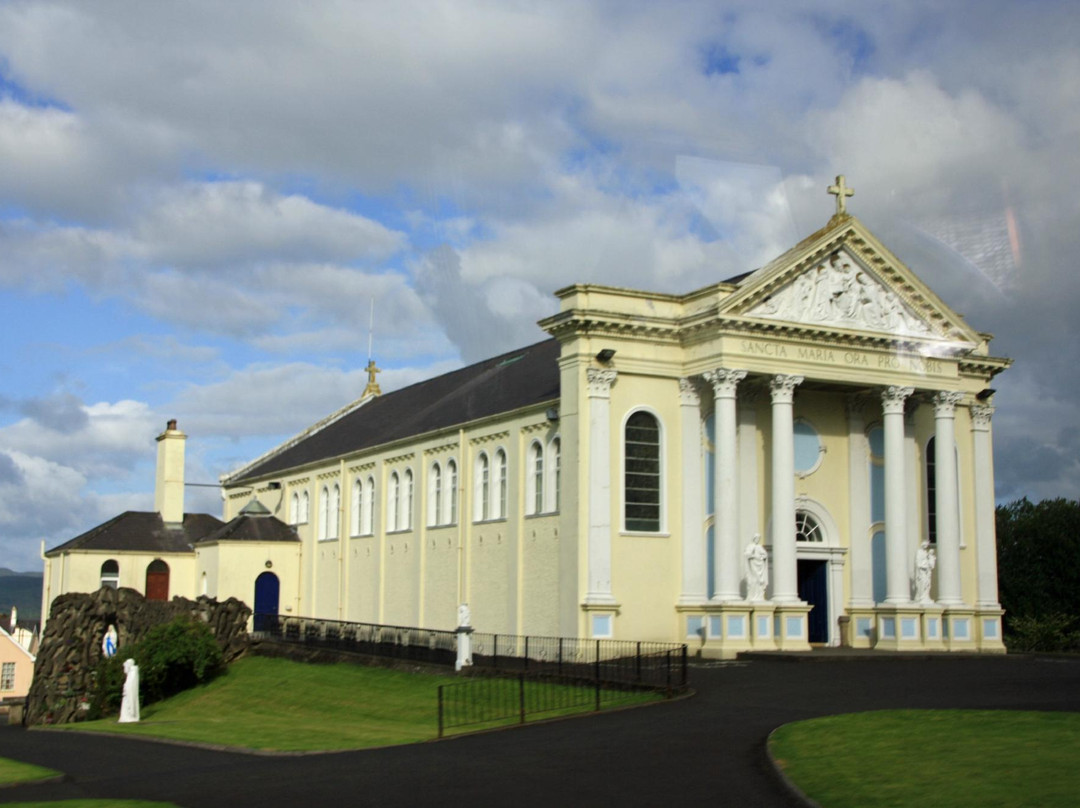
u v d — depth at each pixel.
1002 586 73.62
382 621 63.00
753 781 20.25
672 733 25.91
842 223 48.88
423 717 35.38
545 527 49.12
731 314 46.72
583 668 40.19
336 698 42.56
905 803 17.41
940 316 51.31
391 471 64.31
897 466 50.22
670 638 47.09
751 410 50.16
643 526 47.47
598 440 46.66
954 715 25.00
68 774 26.47
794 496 48.25
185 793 22.34
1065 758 19.55
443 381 74.44
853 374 49.28
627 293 47.88
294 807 20.12
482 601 53.62
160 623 54.69
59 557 78.50
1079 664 43.00
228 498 86.69
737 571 47.16
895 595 49.72
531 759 23.72
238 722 39.56
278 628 57.69
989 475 55.41
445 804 19.61
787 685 34.88
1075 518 74.94
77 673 55.25
